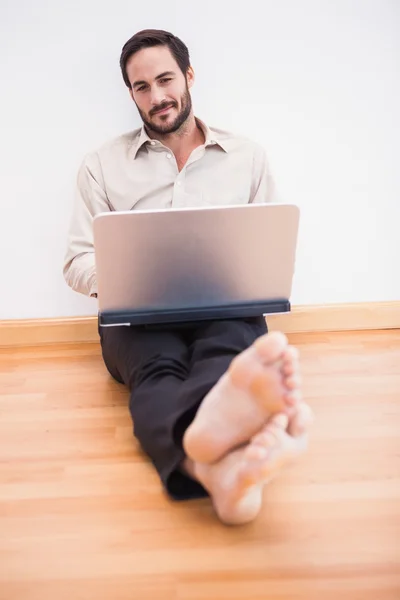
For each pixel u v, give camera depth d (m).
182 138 1.65
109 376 1.73
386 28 1.82
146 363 1.29
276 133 1.88
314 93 1.86
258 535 1.06
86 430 1.44
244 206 1.21
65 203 1.88
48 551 1.04
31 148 1.83
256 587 0.95
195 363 1.25
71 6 1.74
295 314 2.01
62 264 1.92
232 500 0.95
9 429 1.45
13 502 1.17
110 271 1.25
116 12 1.75
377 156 1.92
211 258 1.27
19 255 1.91
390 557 1.00
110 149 1.66
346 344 1.92
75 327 1.96
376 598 0.92
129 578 0.97
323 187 1.94
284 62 1.83
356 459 1.29
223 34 1.79
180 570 0.99
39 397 1.61
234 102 1.85
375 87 1.87
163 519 1.11
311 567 0.99
